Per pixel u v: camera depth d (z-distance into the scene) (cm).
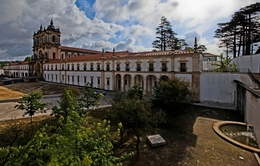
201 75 2794
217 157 1145
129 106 1137
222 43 4719
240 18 3828
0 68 12738
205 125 1784
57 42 7019
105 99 3206
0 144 1254
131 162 1077
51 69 6544
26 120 1878
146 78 3500
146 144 1338
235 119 2011
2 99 3100
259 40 3869
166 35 5972
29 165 459
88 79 4872
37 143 500
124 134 1512
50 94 3819
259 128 1339
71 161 449
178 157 1142
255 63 2766
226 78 2620
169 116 1981
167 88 1814
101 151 551
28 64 8150
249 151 1229
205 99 2791
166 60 3166
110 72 4200
